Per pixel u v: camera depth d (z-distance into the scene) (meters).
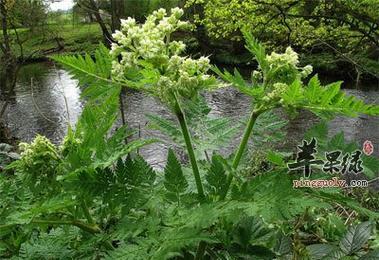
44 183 1.73
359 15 9.60
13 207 1.74
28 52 19.34
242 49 20.98
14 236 1.86
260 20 10.62
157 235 1.41
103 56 1.57
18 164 1.76
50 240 1.77
